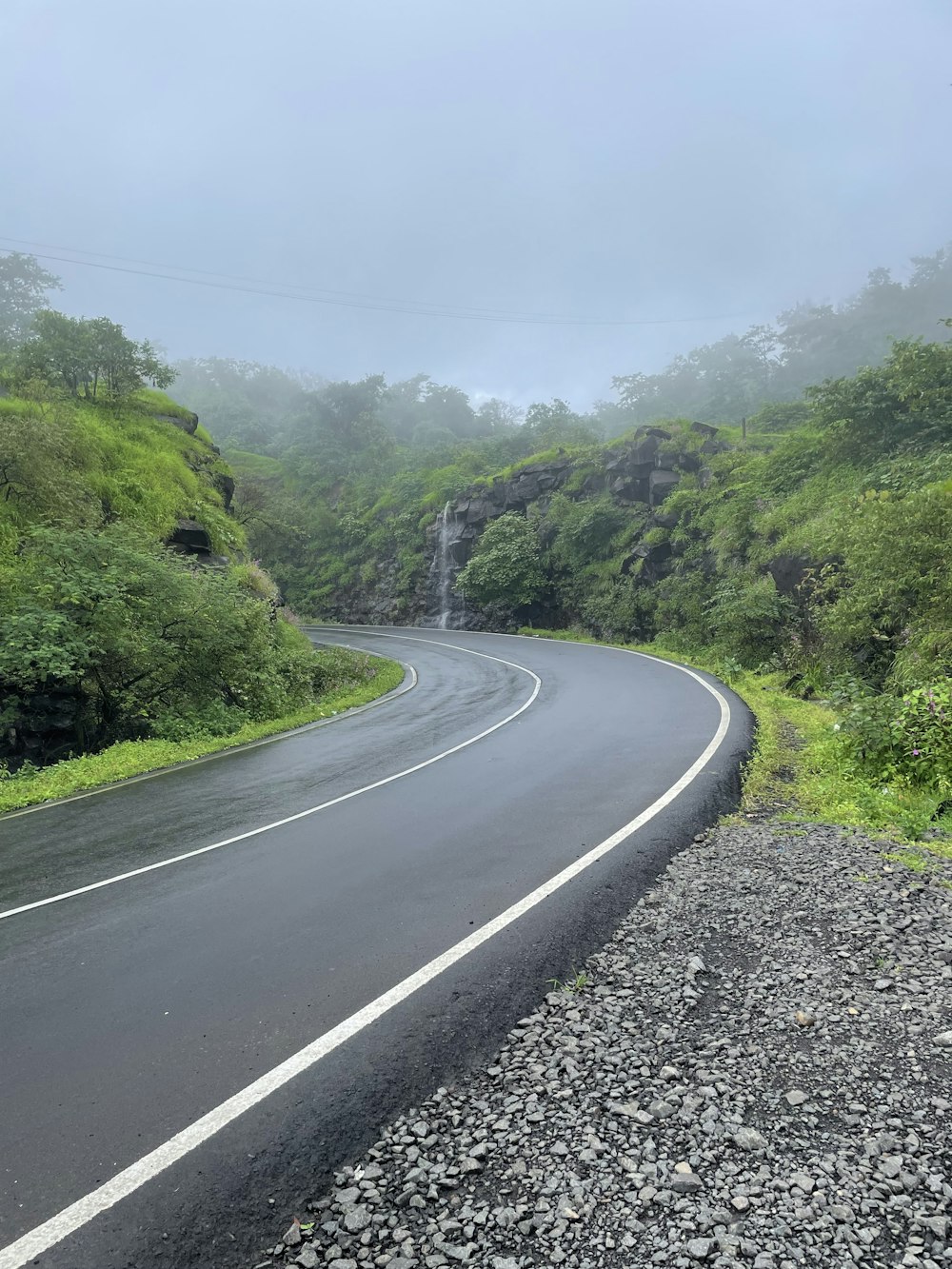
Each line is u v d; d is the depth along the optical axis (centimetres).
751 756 873
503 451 5619
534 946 421
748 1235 215
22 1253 231
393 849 626
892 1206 221
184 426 2962
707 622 2189
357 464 6631
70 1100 309
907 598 1167
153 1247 232
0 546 1476
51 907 559
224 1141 278
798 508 1966
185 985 409
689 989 361
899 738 743
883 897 441
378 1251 225
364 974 404
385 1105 294
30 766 1195
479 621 4009
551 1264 212
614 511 3247
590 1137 264
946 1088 273
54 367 2448
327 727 1471
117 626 1384
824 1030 317
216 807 856
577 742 1044
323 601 5172
